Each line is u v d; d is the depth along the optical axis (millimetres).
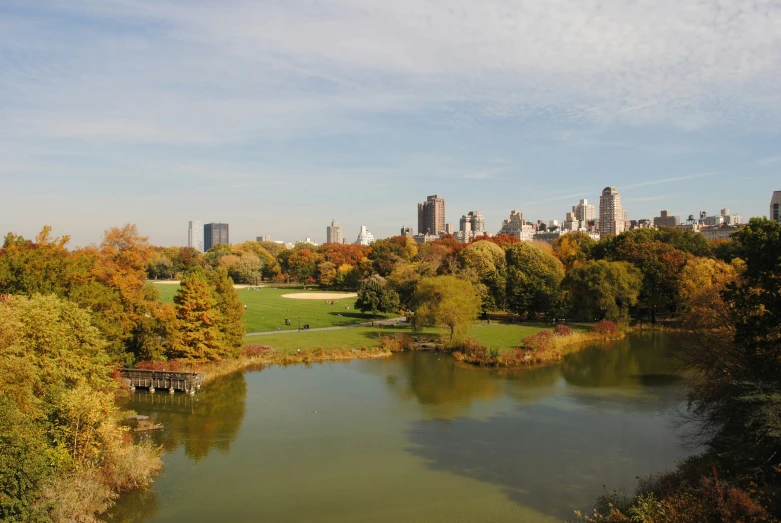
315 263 185375
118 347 51531
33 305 32125
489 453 35062
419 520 26422
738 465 23828
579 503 27906
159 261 194625
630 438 37500
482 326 87438
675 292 85438
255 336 77938
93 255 52594
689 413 42594
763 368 29656
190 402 47562
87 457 29266
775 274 31234
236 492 29688
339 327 88000
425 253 151250
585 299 84250
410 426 40656
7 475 21984
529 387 52250
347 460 34062
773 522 19484
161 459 34438
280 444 37062
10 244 43938
